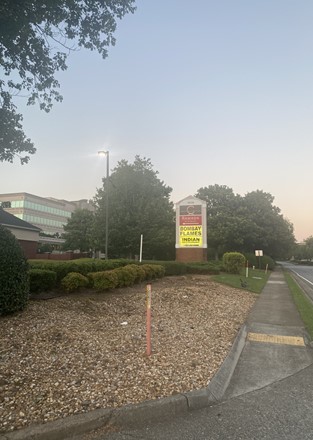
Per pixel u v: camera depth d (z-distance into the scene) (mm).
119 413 3801
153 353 5855
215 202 52125
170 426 3764
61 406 3893
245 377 5402
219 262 31422
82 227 59938
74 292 9984
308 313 10930
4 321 6570
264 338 7867
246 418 3973
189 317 9086
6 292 6793
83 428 3578
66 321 7168
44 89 8156
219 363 5590
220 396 4598
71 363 5160
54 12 6969
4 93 8047
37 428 3449
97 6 7371
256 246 51812
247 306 12227
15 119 8242
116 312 8672
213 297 12797
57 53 7840
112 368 5078
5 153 8469
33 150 8648
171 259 37812
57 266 10141
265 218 51344
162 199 35250
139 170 34750
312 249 114062
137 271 13406
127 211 33500
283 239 53531
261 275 30031
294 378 5367
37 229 32250
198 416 4012
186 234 25406
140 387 4461
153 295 11484
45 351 5508
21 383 4402
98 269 12383
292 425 3809
